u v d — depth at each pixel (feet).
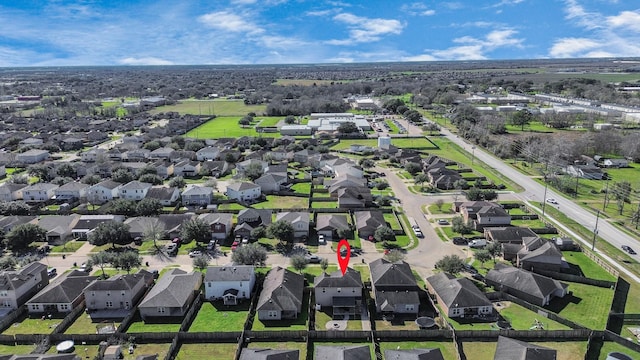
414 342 246.27
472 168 615.57
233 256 328.29
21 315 277.03
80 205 468.75
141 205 429.38
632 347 239.30
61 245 376.68
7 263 330.54
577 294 298.15
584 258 352.69
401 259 338.34
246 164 607.37
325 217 414.41
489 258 333.62
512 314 272.92
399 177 583.17
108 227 371.15
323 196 501.56
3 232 375.86
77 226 399.44
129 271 322.75
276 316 267.59
